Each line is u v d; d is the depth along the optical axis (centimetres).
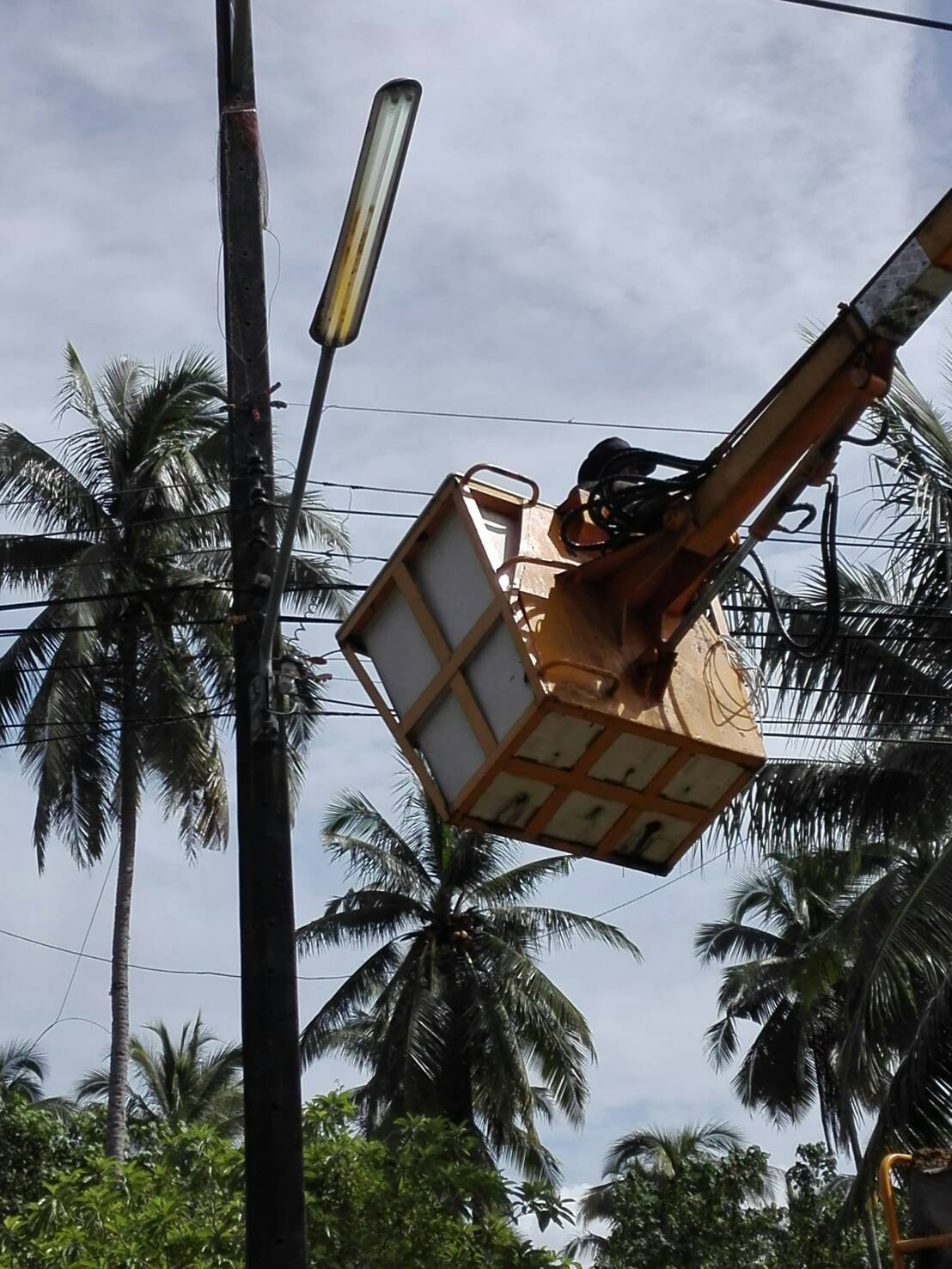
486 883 3478
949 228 686
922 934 1662
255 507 944
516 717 730
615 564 757
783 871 3647
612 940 3469
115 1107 2634
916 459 1473
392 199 715
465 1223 1227
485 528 770
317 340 743
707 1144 4600
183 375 2741
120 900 2698
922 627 1628
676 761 762
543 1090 3625
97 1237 1165
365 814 3559
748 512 748
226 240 1010
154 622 2531
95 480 2733
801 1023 3750
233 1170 1246
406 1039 3161
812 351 721
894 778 1795
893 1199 799
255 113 1034
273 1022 827
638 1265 2873
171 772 2584
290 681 891
